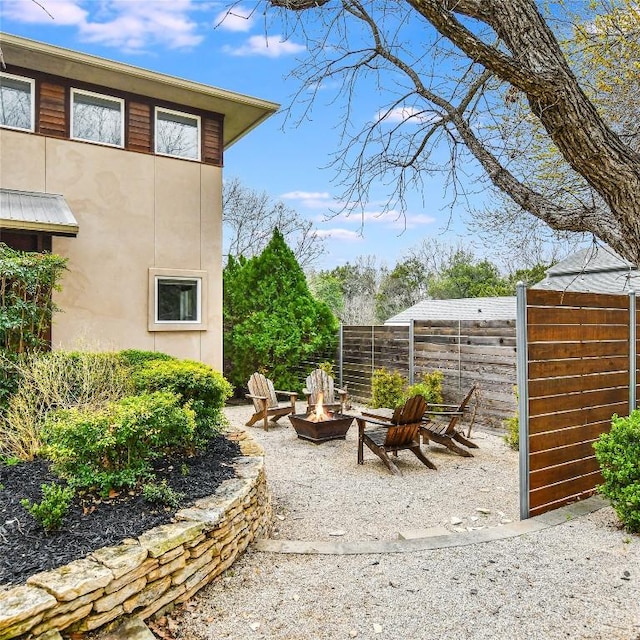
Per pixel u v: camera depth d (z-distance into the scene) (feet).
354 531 15.79
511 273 69.72
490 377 29.81
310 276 89.97
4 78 28.09
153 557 9.93
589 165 12.15
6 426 16.37
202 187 34.30
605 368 18.74
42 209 25.94
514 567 12.39
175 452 16.20
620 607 10.55
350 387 41.42
